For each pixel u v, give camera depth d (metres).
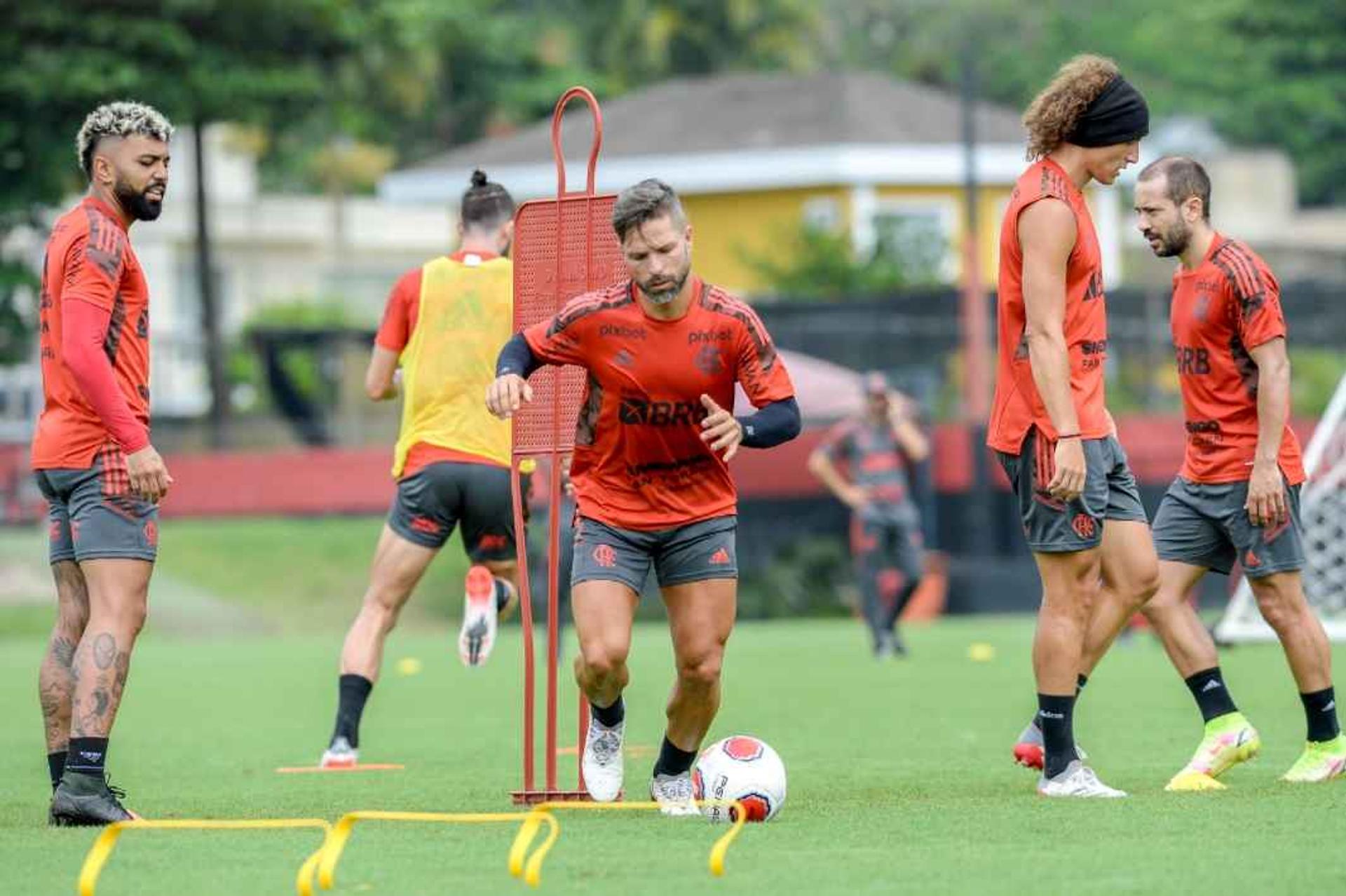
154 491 25.61
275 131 128.25
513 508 29.19
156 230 174.62
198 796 29.62
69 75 109.94
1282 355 28.28
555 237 26.66
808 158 132.75
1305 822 23.88
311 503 113.25
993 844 22.58
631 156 138.88
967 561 97.81
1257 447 28.33
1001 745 35.91
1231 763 28.25
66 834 24.59
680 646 25.12
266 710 47.31
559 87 189.50
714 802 24.97
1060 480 25.78
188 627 91.56
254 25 117.75
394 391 34.91
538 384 26.97
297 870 21.69
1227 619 53.22
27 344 120.38
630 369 24.34
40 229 117.38
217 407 121.44
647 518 25.03
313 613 96.06
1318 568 57.97
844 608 99.88
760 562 101.25
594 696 25.78
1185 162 29.00
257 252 184.88
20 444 109.62
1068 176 26.38
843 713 42.88
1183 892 19.47
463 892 20.12
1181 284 29.25
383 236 195.38
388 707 47.22
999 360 26.86
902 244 126.12
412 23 127.94
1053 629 26.66
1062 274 25.91
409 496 33.81
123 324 26.02
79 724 25.72
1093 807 25.55
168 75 115.50
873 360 105.00
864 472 62.59
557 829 21.12
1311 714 28.78
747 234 136.62
